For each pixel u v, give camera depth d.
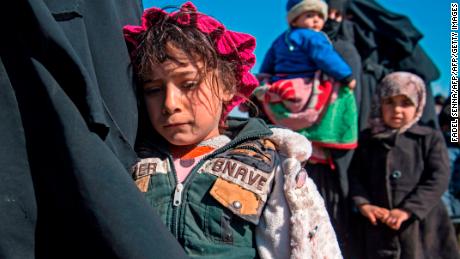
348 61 2.94
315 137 2.61
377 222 2.53
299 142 1.23
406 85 2.59
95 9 1.16
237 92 1.36
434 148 2.56
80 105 1.01
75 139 0.98
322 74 2.67
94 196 0.96
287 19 2.92
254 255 1.17
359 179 2.63
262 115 2.76
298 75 2.71
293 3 2.89
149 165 1.24
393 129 2.62
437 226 2.54
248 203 1.17
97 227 0.96
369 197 2.58
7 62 1.01
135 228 0.96
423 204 2.46
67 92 1.02
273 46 2.92
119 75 1.17
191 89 1.21
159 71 1.20
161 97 1.22
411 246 2.47
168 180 1.21
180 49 1.20
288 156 1.23
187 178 1.20
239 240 1.16
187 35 1.21
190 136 1.22
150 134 1.31
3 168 0.97
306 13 2.83
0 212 0.95
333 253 1.20
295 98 2.62
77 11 1.09
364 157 2.64
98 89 1.10
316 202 1.20
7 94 1.00
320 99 2.62
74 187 0.97
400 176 2.54
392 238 2.49
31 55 1.00
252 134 1.25
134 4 1.39
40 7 0.98
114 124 1.09
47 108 0.99
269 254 1.17
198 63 1.21
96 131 1.01
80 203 0.97
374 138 2.61
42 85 0.99
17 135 0.99
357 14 3.53
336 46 2.98
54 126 0.98
